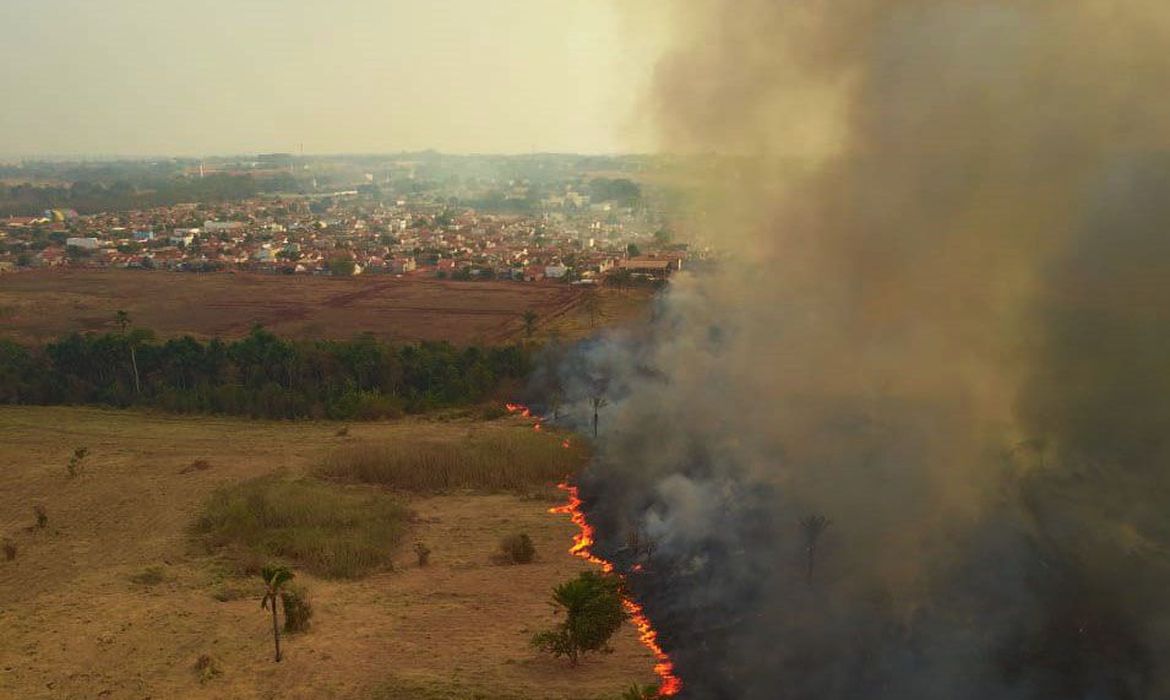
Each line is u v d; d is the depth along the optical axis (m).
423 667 45.22
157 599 54.41
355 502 71.75
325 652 47.12
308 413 108.62
